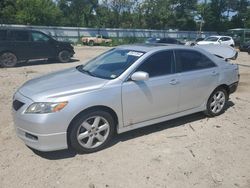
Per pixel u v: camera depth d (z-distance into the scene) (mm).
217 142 5090
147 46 5516
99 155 4539
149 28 66562
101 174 4055
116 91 4621
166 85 5172
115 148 4758
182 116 5758
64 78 4957
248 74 12828
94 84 4566
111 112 4699
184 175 4078
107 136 4715
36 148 4250
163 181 3932
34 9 56094
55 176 3998
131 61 5004
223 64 6277
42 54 15164
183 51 5605
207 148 4855
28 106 4234
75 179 3938
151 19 66125
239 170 4246
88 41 43125
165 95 5207
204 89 5852
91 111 4457
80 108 4301
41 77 5277
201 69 5816
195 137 5262
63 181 3895
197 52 5863
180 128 5641
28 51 14594
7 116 6160
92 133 4547
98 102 4445
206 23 69438
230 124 5930
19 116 4312
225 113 6590
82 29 47000
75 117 4336
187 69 5582
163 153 4641
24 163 4293
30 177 3977
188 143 5012
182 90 5449
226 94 6430
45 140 4172
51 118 4133
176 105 5469
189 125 5801
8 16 47094
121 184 3848
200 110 5973
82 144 4484
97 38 43438
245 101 7738
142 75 4660
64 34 45719
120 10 64688
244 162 4465
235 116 6418
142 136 5227
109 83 4621
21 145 4805
